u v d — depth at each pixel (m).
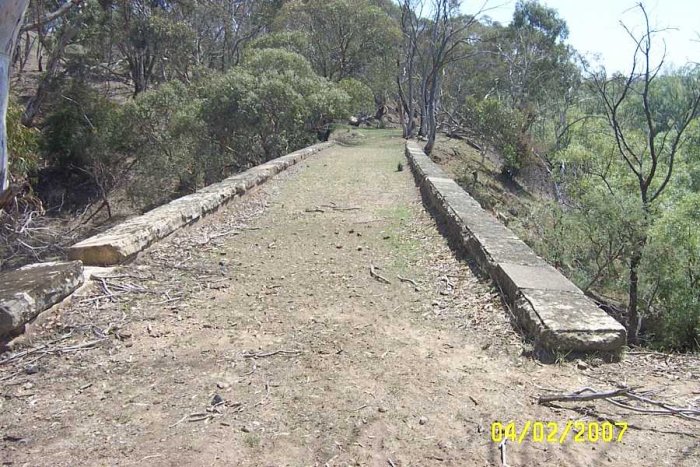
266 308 4.66
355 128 38.94
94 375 3.46
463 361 3.66
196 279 5.37
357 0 35.75
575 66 36.31
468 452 2.66
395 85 39.03
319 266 5.91
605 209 10.53
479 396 3.18
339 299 4.90
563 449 2.66
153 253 6.09
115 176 23.64
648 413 2.96
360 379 3.38
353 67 37.78
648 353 3.91
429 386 3.30
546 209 12.37
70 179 25.20
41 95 24.62
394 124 47.03
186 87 26.12
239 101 19.41
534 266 4.84
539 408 3.04
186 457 2.61
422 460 2.60
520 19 37.97
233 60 41.03
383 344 3.93
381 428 2.85
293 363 3.61
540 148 28.23
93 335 4.04
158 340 3.98
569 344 3.58
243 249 6.56
